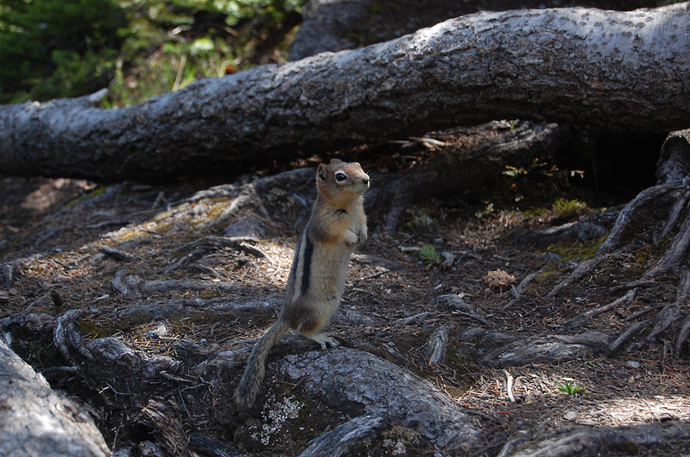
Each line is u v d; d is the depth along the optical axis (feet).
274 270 17.38
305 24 31.07
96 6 36.99
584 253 16.28
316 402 11.39
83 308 14.60
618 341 12.49
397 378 11.18
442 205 21.77
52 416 9.23
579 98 16.78
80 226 22.25
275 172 24.56
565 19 16.47
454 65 17.89
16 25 37.68
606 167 23.09
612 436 9.34
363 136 21.24
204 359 12.56
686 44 15.06
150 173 25.86
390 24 30.07
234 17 36.06
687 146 18.21
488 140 23.00
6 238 24.45
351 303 15.67
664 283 14.03
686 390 10.93
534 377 11.80
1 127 27.84
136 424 12.20
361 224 13.35
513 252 18.39
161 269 17.43
